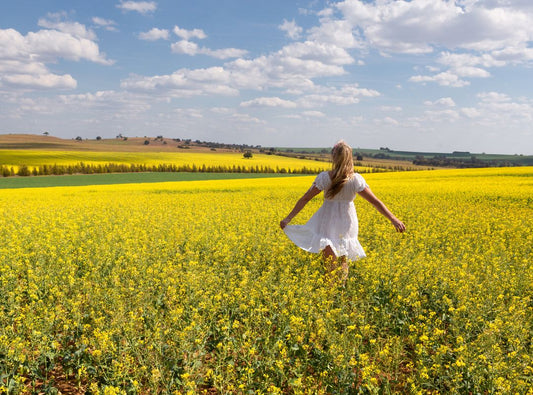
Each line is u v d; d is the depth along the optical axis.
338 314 5.28
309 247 6.69
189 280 6.24
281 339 4.90
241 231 10.95
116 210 16.53
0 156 93.94
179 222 12.46
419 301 5.61
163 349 4.79
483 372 4.01
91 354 4.61
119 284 6.36
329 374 4.26
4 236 10.65
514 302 5.50
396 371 4.23
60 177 69.00
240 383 4.14
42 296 6.38
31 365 4.41
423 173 41.59
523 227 10.86
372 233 10.54
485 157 182.50
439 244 9.44
